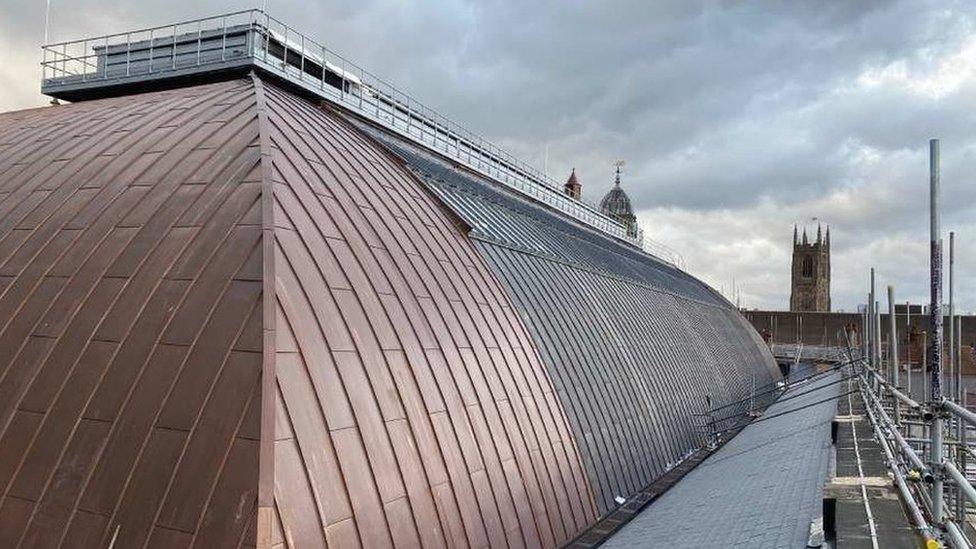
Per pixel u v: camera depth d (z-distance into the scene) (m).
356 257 18.09
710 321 60.50
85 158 20.89
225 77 32.56
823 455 29.05
